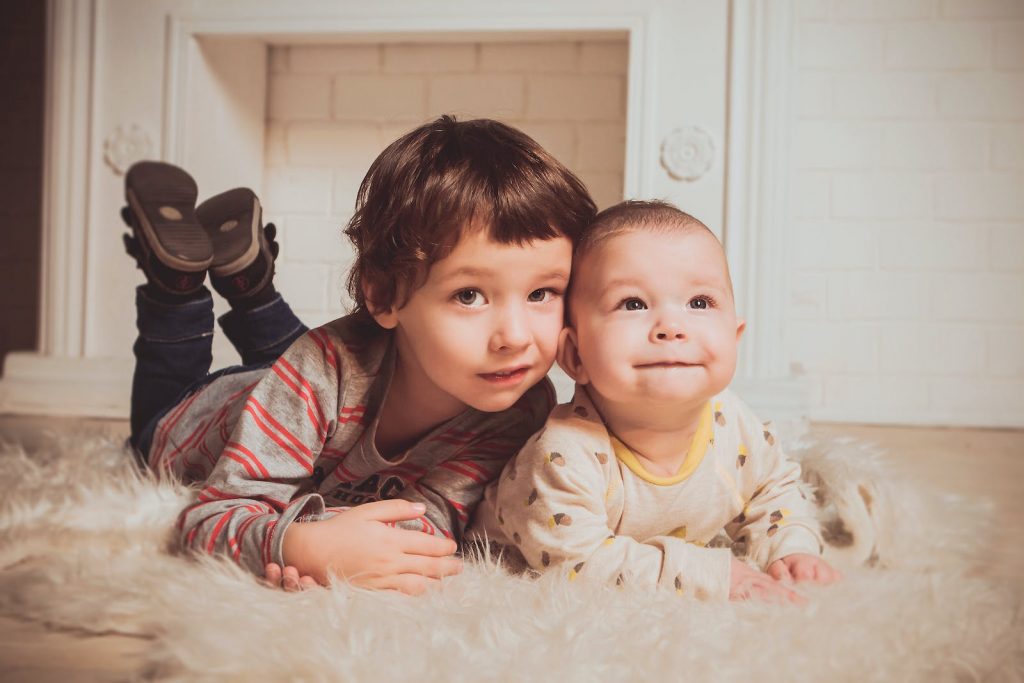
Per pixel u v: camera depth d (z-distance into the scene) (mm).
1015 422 2541
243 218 1395
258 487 964
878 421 2574
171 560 931
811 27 2578
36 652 772
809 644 729
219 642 723
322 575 858
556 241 879
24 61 2951
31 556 981
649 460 911
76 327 2510
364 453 1002
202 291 1312
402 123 2650
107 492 1061
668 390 837
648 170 2316
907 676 699
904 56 2559
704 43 2297
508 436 1034
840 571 940
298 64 2674
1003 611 806
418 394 981
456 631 753
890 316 2596
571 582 850
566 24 2342
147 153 2494
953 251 2576
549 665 689
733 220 2291
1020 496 1567
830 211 2596
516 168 877
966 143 2561
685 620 763
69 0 2482
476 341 864
